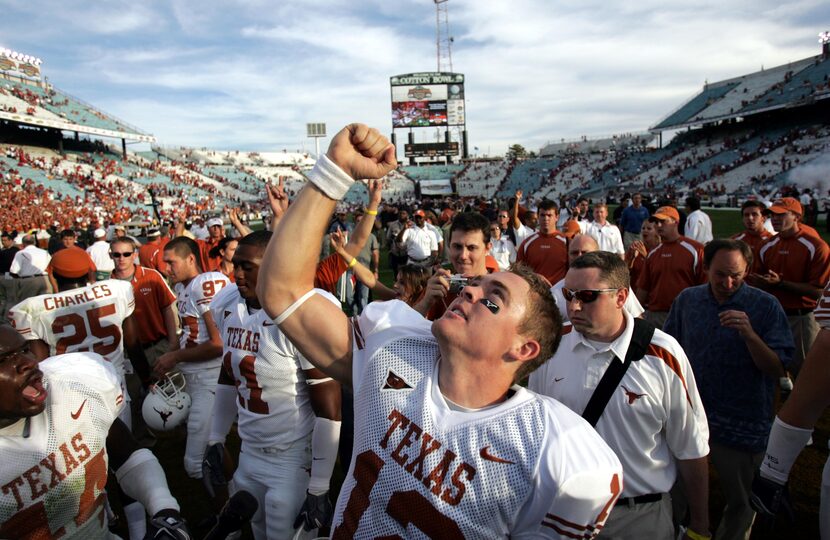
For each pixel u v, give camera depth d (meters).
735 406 2.99
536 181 63.88
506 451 1.39
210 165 64.38
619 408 2.23
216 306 3.16
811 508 3.71
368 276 4.34
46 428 1.89
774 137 46.56
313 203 1.61
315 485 2.62
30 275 9.54
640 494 2.27
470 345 1.52
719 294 3.13
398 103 63.75
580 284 2.24
